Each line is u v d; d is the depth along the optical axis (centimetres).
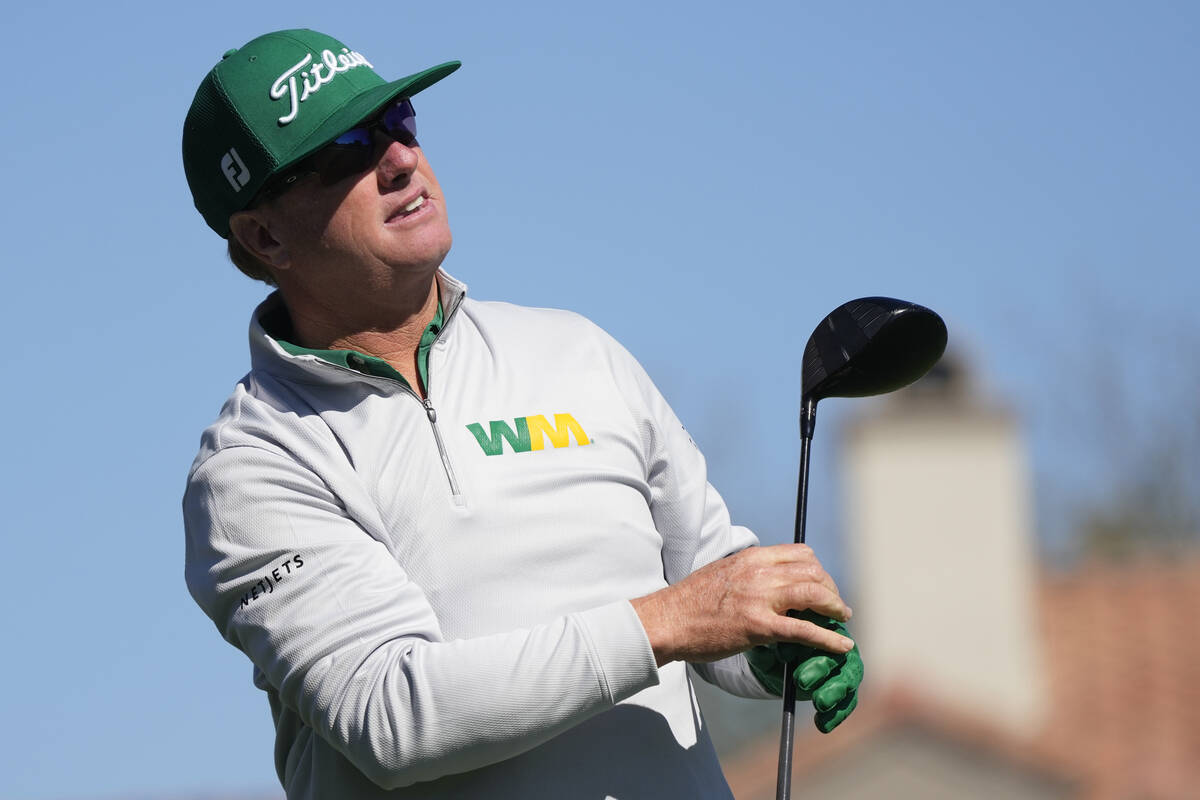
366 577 1119
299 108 1212
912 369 1206
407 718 1059
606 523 1176
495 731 1052
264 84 1226
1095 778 4294
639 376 1299
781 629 1062
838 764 4412
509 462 1169
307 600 1118
